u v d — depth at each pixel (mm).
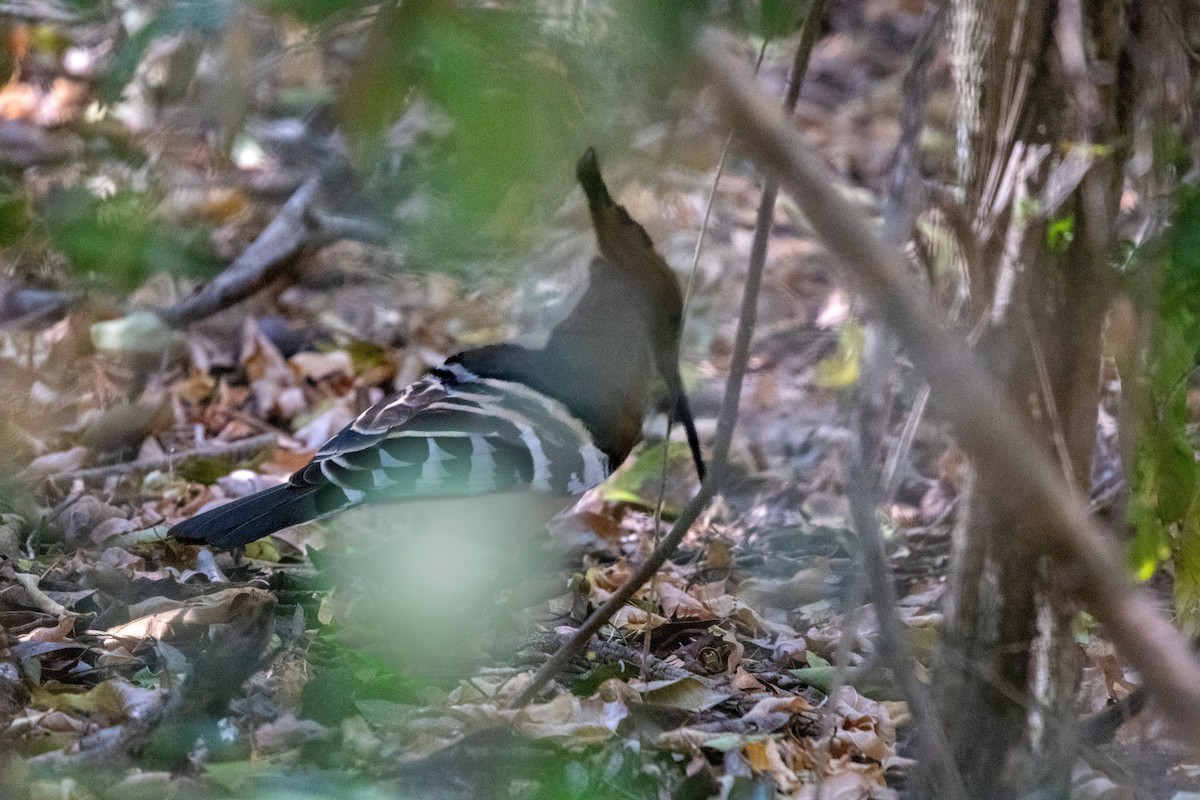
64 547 10508
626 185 9039
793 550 11250
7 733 7016
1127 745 7414
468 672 8430
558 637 8883
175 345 13906
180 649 8297
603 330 9023
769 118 3387
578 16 4000
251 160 11453
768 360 14531
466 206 4031
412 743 7109
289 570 9969
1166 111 6152
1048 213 6023
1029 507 3938
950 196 6180
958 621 6422
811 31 5816
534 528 9820
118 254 5102
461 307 13188
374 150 4309
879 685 8367
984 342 5984
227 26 4090
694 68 3475
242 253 12078
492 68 3967
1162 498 6680
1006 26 6094
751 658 9094
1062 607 6305
